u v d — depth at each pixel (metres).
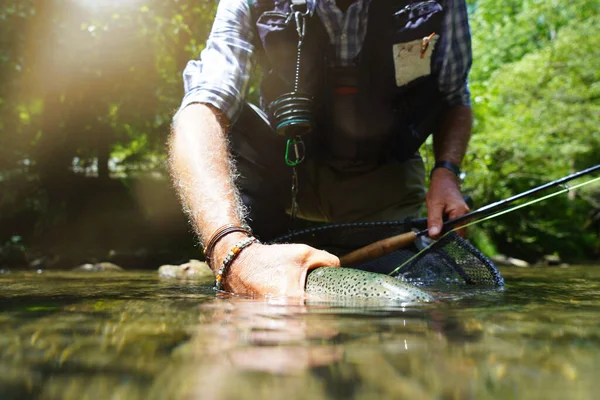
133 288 1.72
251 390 0.41
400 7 2.06
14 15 6.61
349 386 0.42
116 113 7.74
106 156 8.44
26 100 7.76
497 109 11.38
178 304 1.09
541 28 16.50
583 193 12.41
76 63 7.02
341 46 2.09
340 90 2.19
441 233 1.98
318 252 1.39
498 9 17.78
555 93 11.46
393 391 0.41
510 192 10.76
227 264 1.44
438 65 2.25
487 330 0.71
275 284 1.30
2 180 7.64
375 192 2.60
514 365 0.49
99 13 6.64
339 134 2.34
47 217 7.49
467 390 0.41
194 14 6.62
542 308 0.99
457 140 2.44
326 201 2.62
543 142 10.90
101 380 0.45
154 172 9.10
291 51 2.06
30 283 2.13
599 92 11.83
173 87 7.34
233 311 0.95
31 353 0.56
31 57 6.97
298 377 0.45
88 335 0.67
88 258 6.27
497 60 15.61
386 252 1.99
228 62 1.96
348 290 1.24
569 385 0.42
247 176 2.18
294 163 2.10
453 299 1.22
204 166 1.64
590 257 11.85
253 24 2.12
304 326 0.75
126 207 8.07
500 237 10.78
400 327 0.73
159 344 0.61
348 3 2.06
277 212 2.29
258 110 2.29
